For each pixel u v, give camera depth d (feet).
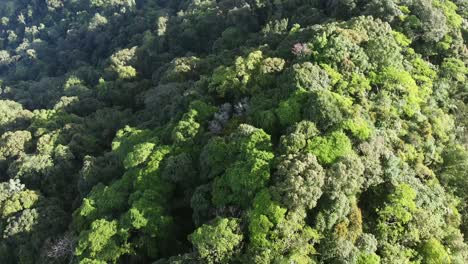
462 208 112.47
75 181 155.74
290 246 90.12
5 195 143.64
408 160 110.73
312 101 111.34
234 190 102.68
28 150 174.40
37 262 126.21
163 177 121.19
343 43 130.41
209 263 91.86
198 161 122.01
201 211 106.63
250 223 93.76
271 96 126.11
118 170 141.69
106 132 177.27
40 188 155.53
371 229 98.58
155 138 135.44
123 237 110.11
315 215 94.53
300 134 104.63
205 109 133.69
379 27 142.51
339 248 90.12
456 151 118.01
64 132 175.22
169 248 111.14
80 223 123.44
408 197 99.76
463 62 148.97
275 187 95.86
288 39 150.00
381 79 127.44
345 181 94.94
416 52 149.28
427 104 129.39
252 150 106.42
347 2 161.58
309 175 93.15
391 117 116.26
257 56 142.31
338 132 104.58
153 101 168.76
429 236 98.73
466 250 100.22
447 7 165.37
